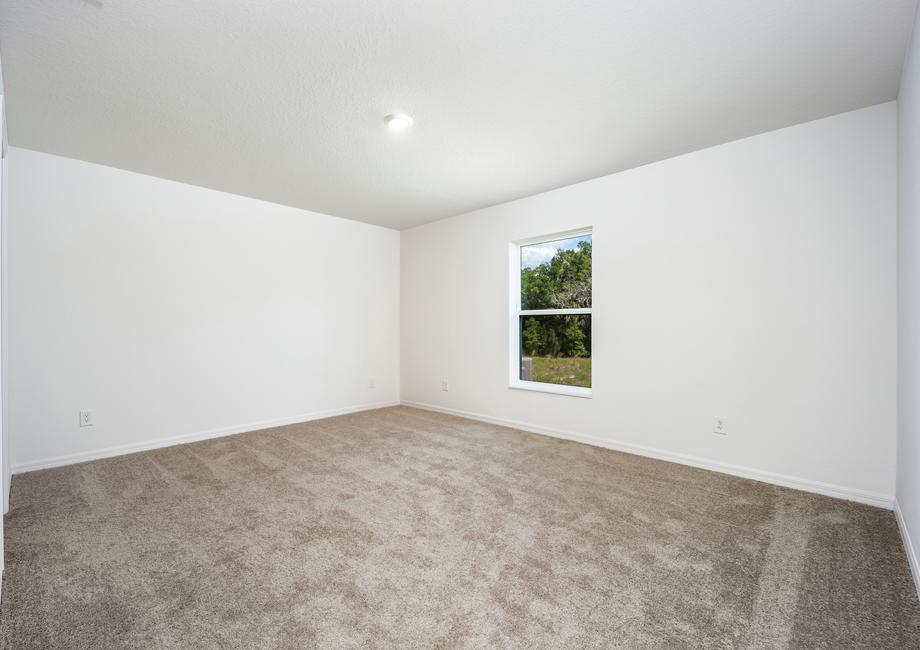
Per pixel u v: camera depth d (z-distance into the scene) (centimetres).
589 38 180
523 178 352
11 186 287
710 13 165
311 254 455
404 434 390
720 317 288
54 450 301
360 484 266
